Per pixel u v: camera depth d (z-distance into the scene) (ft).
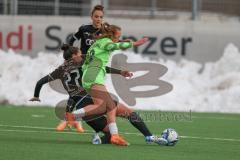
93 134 113.39
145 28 192.75
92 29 116.47
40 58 192.95
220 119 160.25
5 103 188.34
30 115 156.25
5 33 196.03
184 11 219.00
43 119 147.13
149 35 192.44
